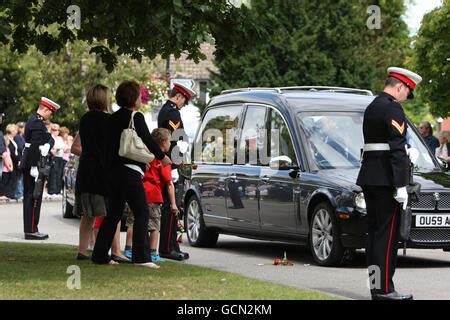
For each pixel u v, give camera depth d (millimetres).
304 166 18812
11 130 39625
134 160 15953
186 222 22969
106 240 16328
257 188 19969
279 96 20219
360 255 20375
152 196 17828
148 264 16016
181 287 13258
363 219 17359
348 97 20359
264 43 16938
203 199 22141
